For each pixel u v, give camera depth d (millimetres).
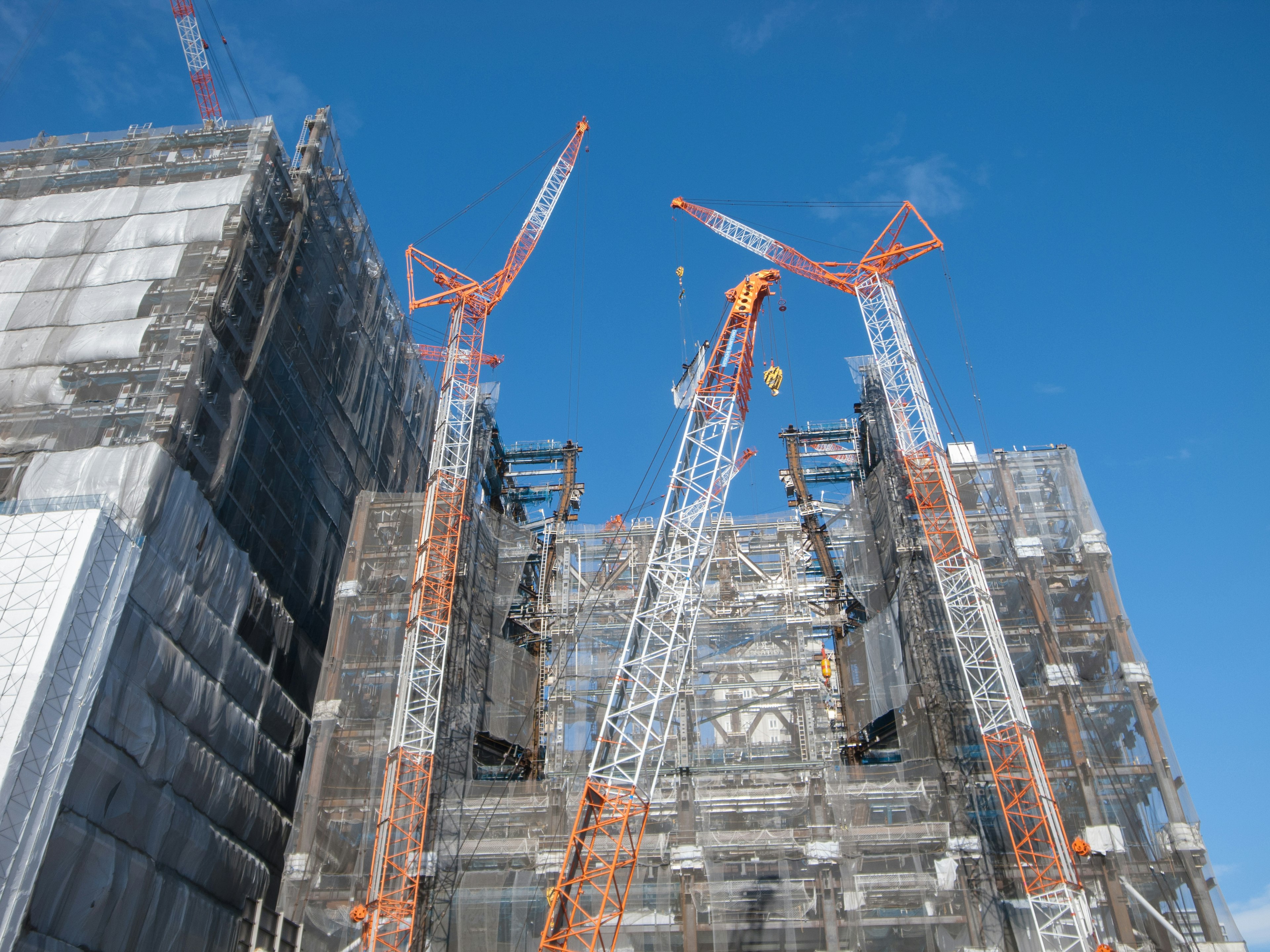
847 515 88812
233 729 59438
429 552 72500
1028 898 58125
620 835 54219
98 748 47156
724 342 68500
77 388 60875
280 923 59938
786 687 79938
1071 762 64875
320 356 76125
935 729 69250
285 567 69188
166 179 71875
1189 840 60594
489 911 63438
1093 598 71000
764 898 64938
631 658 60031
